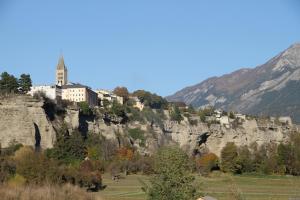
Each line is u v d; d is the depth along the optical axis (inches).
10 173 7347.4
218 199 4963.1
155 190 3713.1
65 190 6515.8
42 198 6033.5
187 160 3836.1
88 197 6565.0
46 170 7426.2
